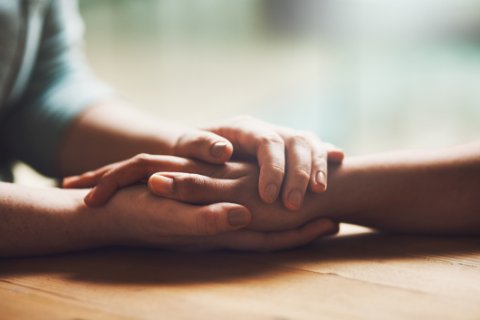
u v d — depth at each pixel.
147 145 0.73
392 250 0.63
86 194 0.64
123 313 0.52
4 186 0.63
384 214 0.66
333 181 0.64
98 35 3.32
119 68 3.25
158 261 0.61
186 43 3.46
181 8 3.43
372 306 0.53
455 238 0.66
